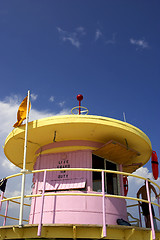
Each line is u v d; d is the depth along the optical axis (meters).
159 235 9.65
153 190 11.50
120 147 10.44
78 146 11.12
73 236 7.76
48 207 9.91
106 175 11.23
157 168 12.35
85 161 10.79
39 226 7.55
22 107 10.70
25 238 8.30
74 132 10.83
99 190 10.65
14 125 10.79
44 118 10.30
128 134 10.91
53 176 10.83
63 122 9.98
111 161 11.73
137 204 12.59
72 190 10.30
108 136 11.19
